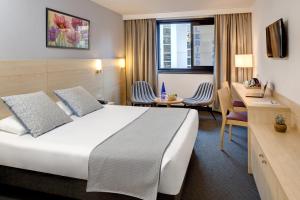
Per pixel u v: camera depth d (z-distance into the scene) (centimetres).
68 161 188
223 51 539
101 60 470
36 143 204
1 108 257
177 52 614
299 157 168
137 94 549
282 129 223
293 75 242
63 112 273
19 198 217
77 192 195
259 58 441
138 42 593
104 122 273
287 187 129
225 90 358
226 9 529
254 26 490
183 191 228
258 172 209
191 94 598
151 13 572
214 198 217
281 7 283
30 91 295
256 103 276
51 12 338
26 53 298
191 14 553
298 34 226
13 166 209
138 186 170
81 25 415
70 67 370
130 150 184
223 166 283
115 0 451
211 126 454
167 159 171
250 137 257
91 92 435
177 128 244
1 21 263
